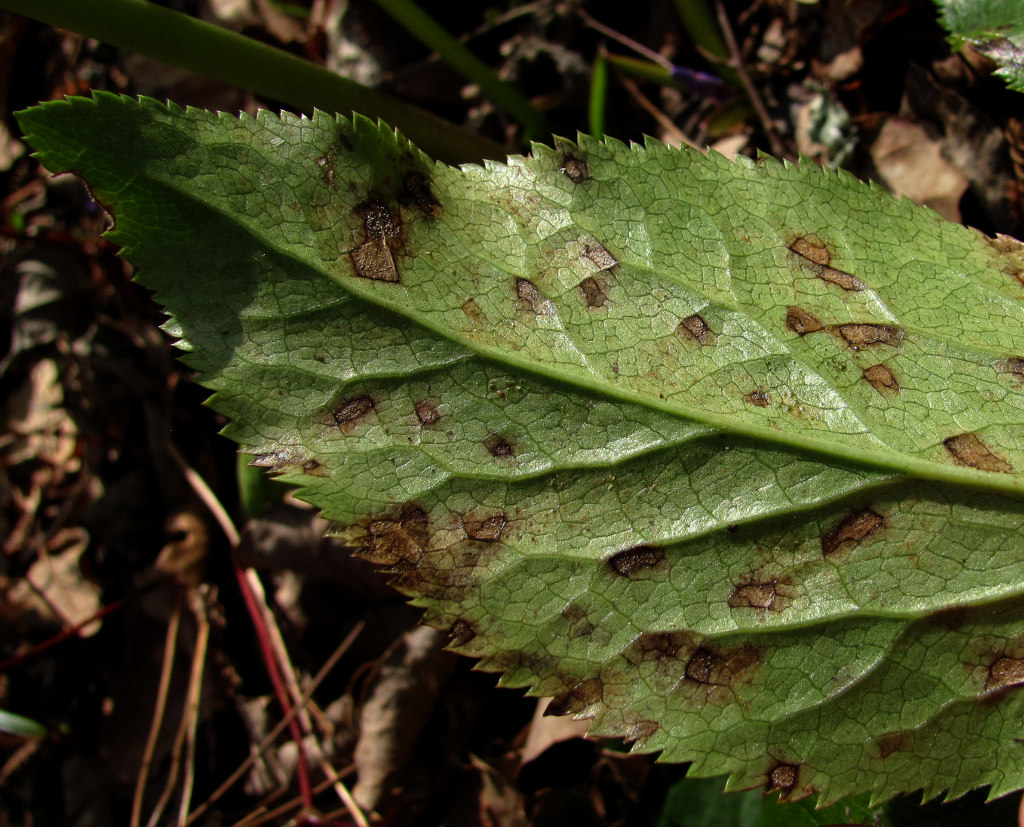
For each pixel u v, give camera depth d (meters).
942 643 0.12
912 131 0.15
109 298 0.18
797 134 0.15
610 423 0.12
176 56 0.13
